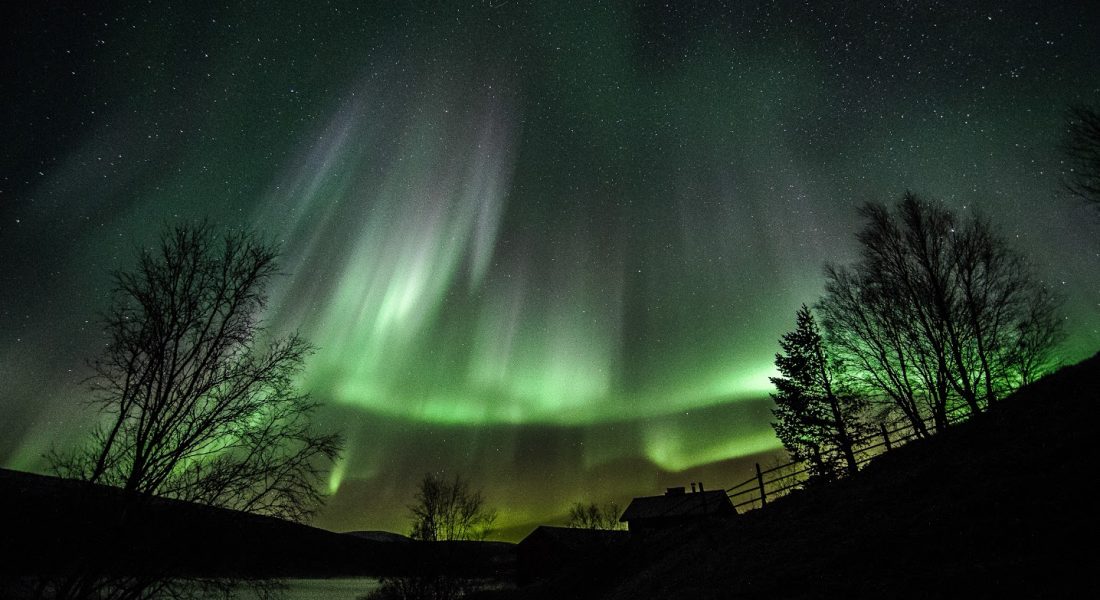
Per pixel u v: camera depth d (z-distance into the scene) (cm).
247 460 1107
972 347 2575
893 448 2136
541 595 3081
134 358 1086
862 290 2916
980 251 2658
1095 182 1948
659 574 2141
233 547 1018
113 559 956
